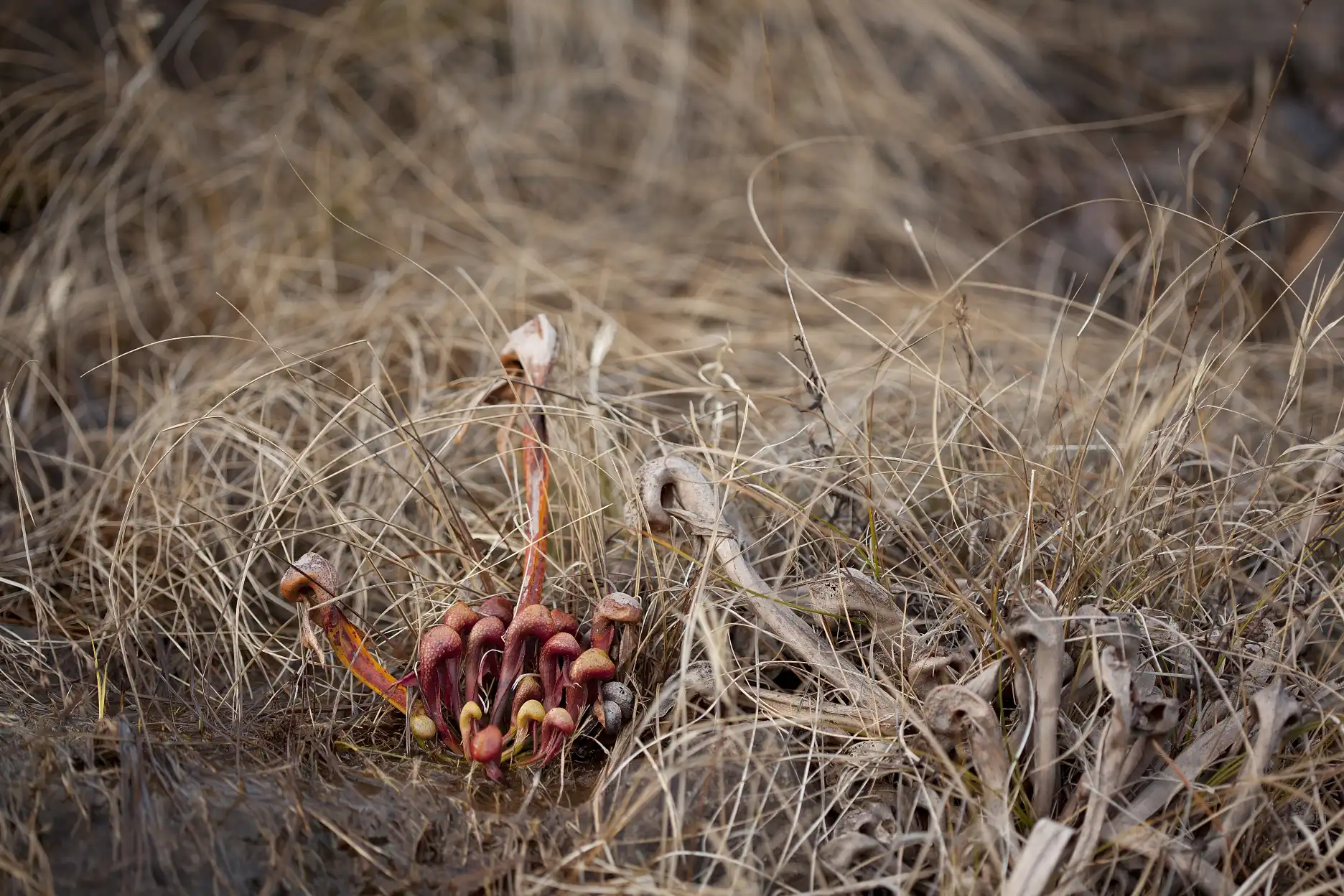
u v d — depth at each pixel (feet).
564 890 4.93
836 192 8.19
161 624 5.60
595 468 5.70
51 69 7.67
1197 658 5.22
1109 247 7.71
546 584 5.51
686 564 5.44
